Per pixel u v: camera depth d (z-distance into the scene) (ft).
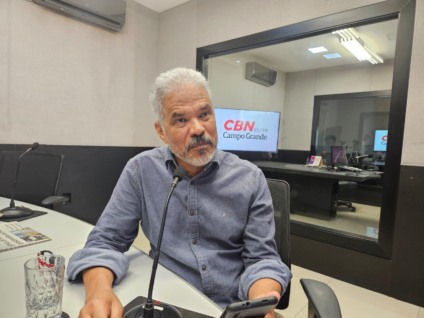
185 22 10.25
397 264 6.23
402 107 6.07
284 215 3.18
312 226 7.54
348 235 6.95
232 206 2.90
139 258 2.76
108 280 2.14
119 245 2.78
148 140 11.16
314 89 17.80
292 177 10.84
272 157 13.66
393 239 6.27
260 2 8.29
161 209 2.93
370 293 6.44
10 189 6.77
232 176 2.98
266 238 2.76
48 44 8.10
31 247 2.97
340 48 13.58
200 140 2.71
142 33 10.62
